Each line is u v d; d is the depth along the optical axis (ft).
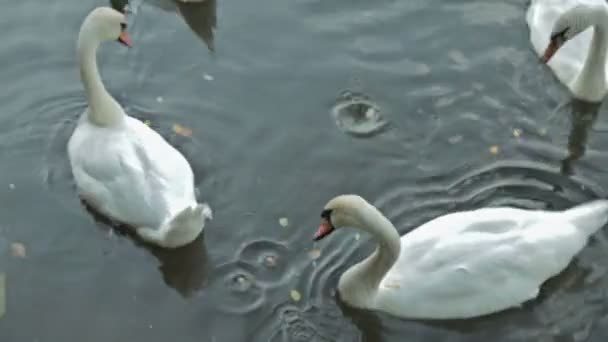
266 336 29.04
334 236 32.04
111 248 31.81
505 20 40.60
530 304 29.19
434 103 37.19
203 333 29.22
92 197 32.19
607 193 33.73
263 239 32.07
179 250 31.73
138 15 41.34
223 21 40.96
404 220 32.81
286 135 35.88
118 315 29.84
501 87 37.78
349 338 28.91
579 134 36.09
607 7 36.27
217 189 33.86
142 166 31.37
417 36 39.99
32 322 29.63
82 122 33.53
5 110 37.06
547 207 33.19
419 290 28.27
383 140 35.70
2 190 33.91
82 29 32.14
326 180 34.19
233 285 30.58
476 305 28.48
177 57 39.29
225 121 36.50
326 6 41.45
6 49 39.63
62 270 31.22
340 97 37.40
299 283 30.55
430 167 34.71
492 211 29.76
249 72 38.58
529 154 35.22
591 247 31.12
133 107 37.04
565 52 38.06
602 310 29.30
